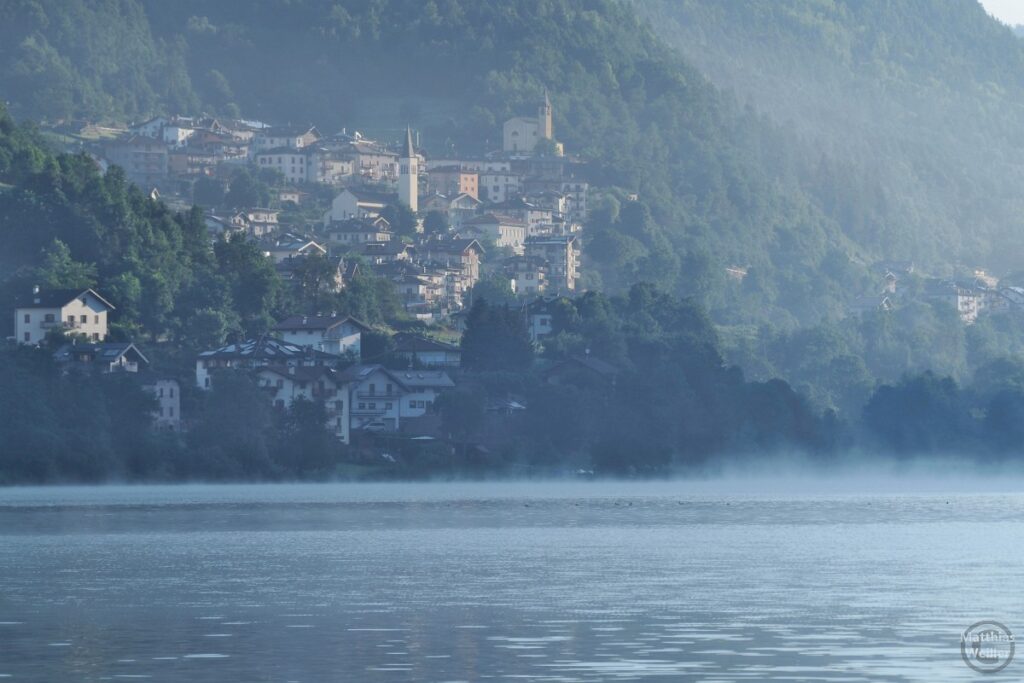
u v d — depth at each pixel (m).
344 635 165.75
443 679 141.12
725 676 141.62
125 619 177.75
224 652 155.38
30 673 144.12
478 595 197.38
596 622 173.38
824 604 185.88
